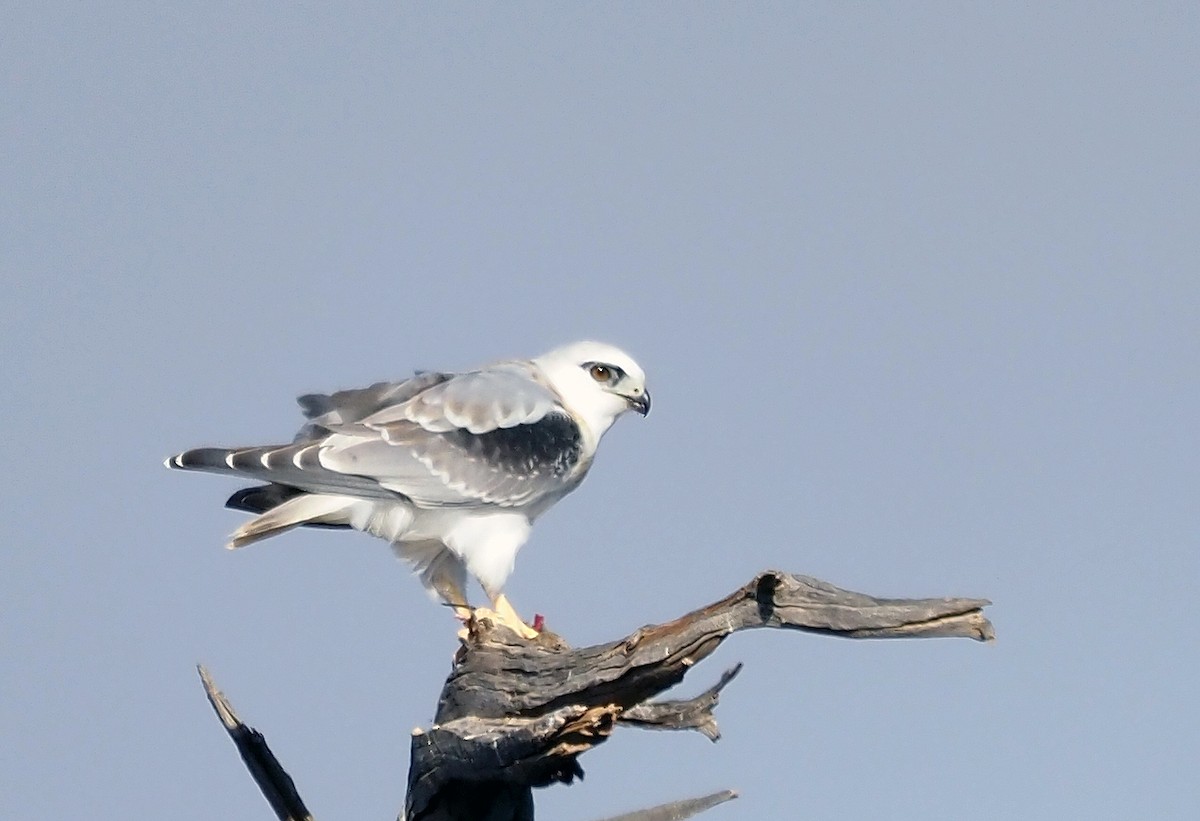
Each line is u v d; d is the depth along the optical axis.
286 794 11.62
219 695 11.64
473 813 10.96
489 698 10.35
